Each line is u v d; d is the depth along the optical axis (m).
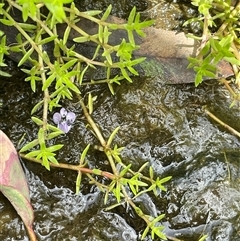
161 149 0.15
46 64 0.15
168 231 0.15
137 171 0.15
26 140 0.15
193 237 0.15
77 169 0.14
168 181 0.15
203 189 0.15
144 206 0.15
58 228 0.15
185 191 0.15
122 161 0.15
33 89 0.14
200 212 0.15
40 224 0.15
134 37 0.15
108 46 0.14
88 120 0.15
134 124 0.15
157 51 0.15
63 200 0.15
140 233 0.15
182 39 0.15
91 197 0.15
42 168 0.15
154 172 0.15
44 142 0.14
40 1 0.12
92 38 0.14
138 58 0.15
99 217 0.15
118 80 0.15
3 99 0.15
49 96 0.14
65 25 0.15
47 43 0.15
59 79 0.14
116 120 0.15
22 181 0.14
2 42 0.13
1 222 0.14
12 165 0.14
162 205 0.15
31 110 0.15
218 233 0.15
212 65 0.15
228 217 0.15
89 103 0.15
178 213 0.15
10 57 0.15
